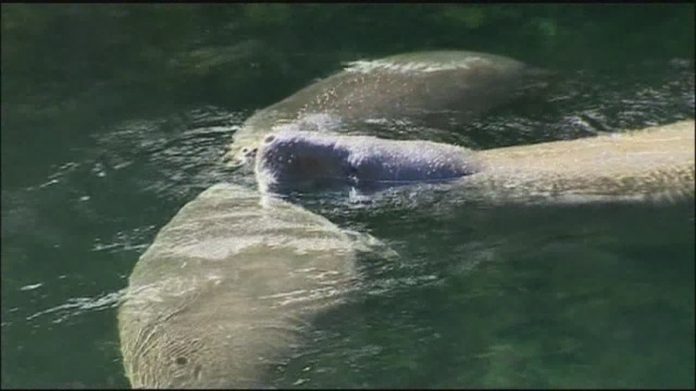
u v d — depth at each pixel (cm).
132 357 714
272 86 1150
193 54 1245
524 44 1249
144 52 1254
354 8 1377
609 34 1260
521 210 853
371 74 1138
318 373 694
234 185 920
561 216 846
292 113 1042
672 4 1334
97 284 804
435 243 825
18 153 1013
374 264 802
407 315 748
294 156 898
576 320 746
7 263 837
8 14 1375
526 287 778
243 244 823
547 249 820
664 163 887
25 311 779
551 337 729
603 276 790
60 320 766
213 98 1120
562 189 865
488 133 1002
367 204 875
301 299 755
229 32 1309
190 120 1066
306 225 847
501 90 1096
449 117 1032
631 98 1074
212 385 670
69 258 839
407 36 1286
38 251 854
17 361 729
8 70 1213
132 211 899
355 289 773
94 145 1020
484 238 834
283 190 895
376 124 1016
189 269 796
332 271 787
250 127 1023
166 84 1161
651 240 821
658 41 1231
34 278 820
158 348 711
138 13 1371
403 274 789
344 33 1302
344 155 896
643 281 783
